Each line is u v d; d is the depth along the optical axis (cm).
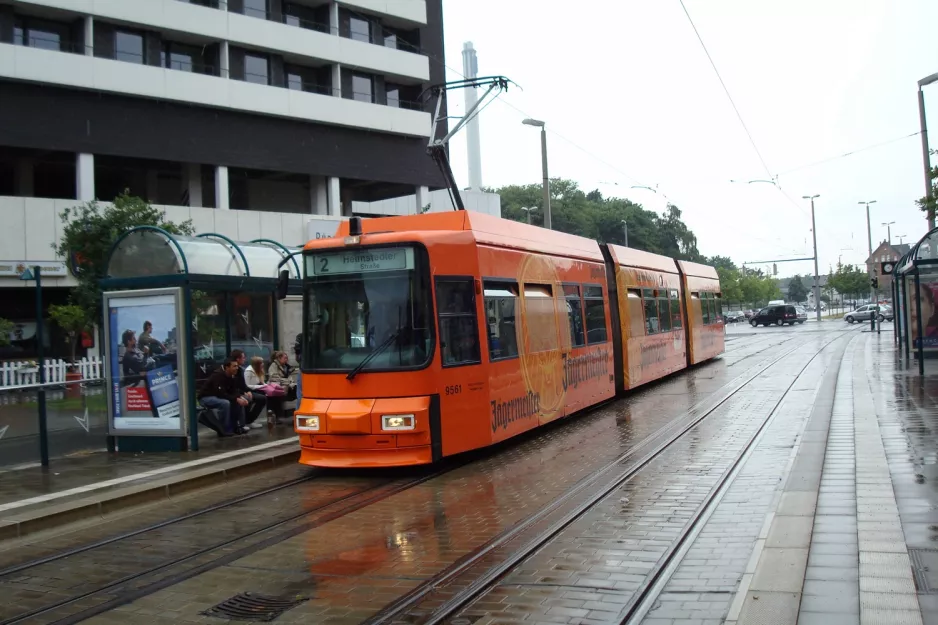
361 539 772
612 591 580
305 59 3816
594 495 894
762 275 12512
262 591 632
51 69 2970
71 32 3181
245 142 3550
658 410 1634
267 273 1494
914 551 622
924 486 838
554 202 9581
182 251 1288
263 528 835
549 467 1090
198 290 1435
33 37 3098
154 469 1134
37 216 2948
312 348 1116
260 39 3591
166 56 3469
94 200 2638
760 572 589
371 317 1088
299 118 3694
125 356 1313
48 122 2998
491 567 656
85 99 3092
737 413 1502
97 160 3369
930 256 1998
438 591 607
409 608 572
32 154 3162
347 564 692
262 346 1600
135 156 3212
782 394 1764
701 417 1466
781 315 7462
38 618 593
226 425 1398
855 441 1118
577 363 1569
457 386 1115
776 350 3503
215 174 3503
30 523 850
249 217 3494
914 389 1686
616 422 1500
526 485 980
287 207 4194
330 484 1055
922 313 2216
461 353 1137
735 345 4166
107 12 3158
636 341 1997
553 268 1491
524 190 9900
